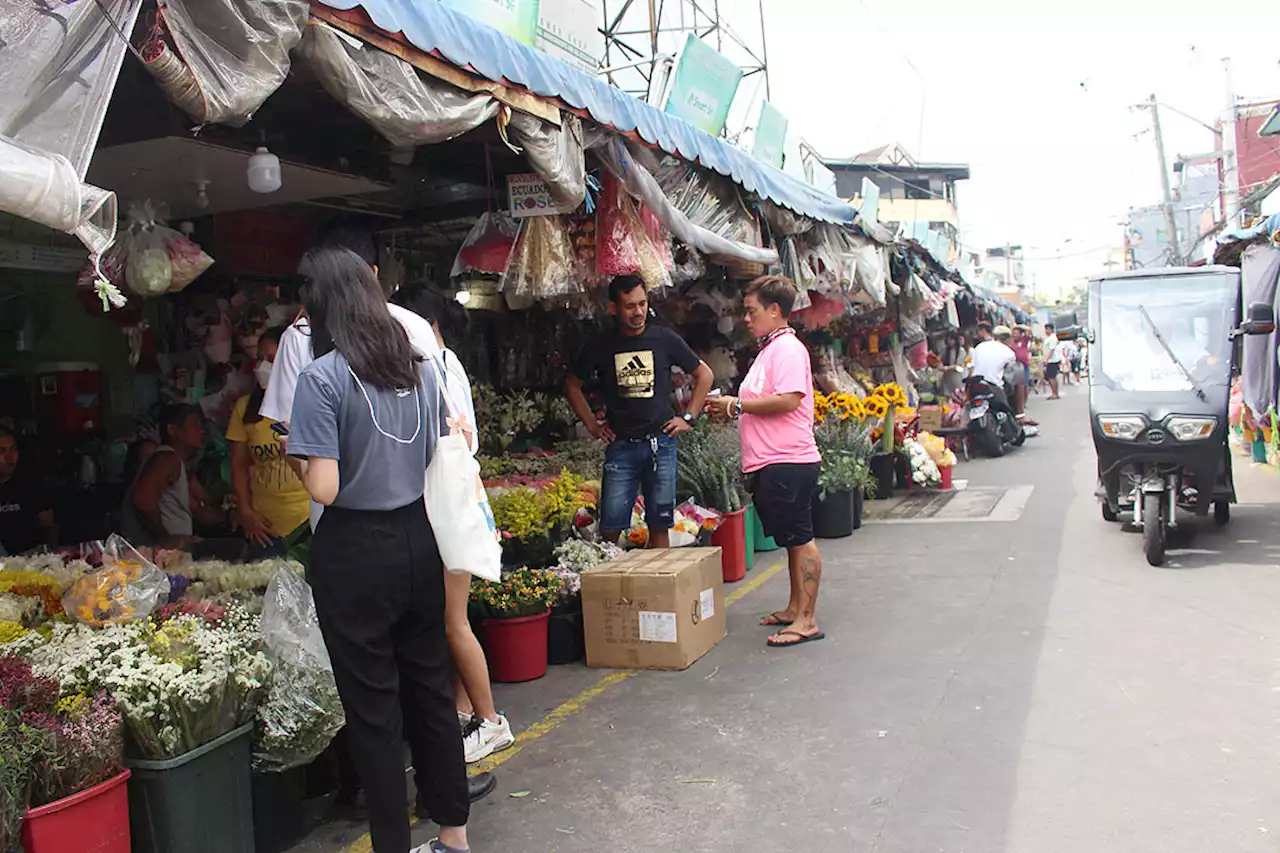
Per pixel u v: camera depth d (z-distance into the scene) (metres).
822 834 3.24
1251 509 8.72
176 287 4.02
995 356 14.04
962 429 13.66
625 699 4.65
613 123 4.75
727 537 7.02
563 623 5.26
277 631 3.29
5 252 4.84
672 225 5.46
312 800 3.78
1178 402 6.88
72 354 5.48
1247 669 4.58
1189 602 5.78
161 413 5.27
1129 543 7.50
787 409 5.22
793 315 9.86
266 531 4.48
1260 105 23.48
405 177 5.76
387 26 3.29
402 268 6.47
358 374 2.80
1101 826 3.19
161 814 2.86
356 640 2.84
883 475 10.46
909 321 13.85
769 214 7.10
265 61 2.87
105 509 5.38
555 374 8.34
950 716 4.21
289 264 5.98
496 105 3.93
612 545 5.84
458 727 3.10
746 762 3.86
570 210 4.84
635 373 5.75
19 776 2.52
